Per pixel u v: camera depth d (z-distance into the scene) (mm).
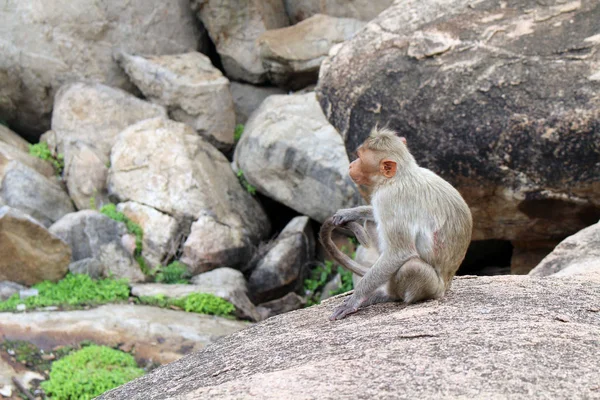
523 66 11227
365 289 5211
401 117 11773
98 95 19047
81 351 12055
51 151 18734
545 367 3768
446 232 5141
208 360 5059
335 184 17281
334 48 13695
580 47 11086
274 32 20141
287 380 3869
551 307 4949
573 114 10570
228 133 19656
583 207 10977
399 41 12414
